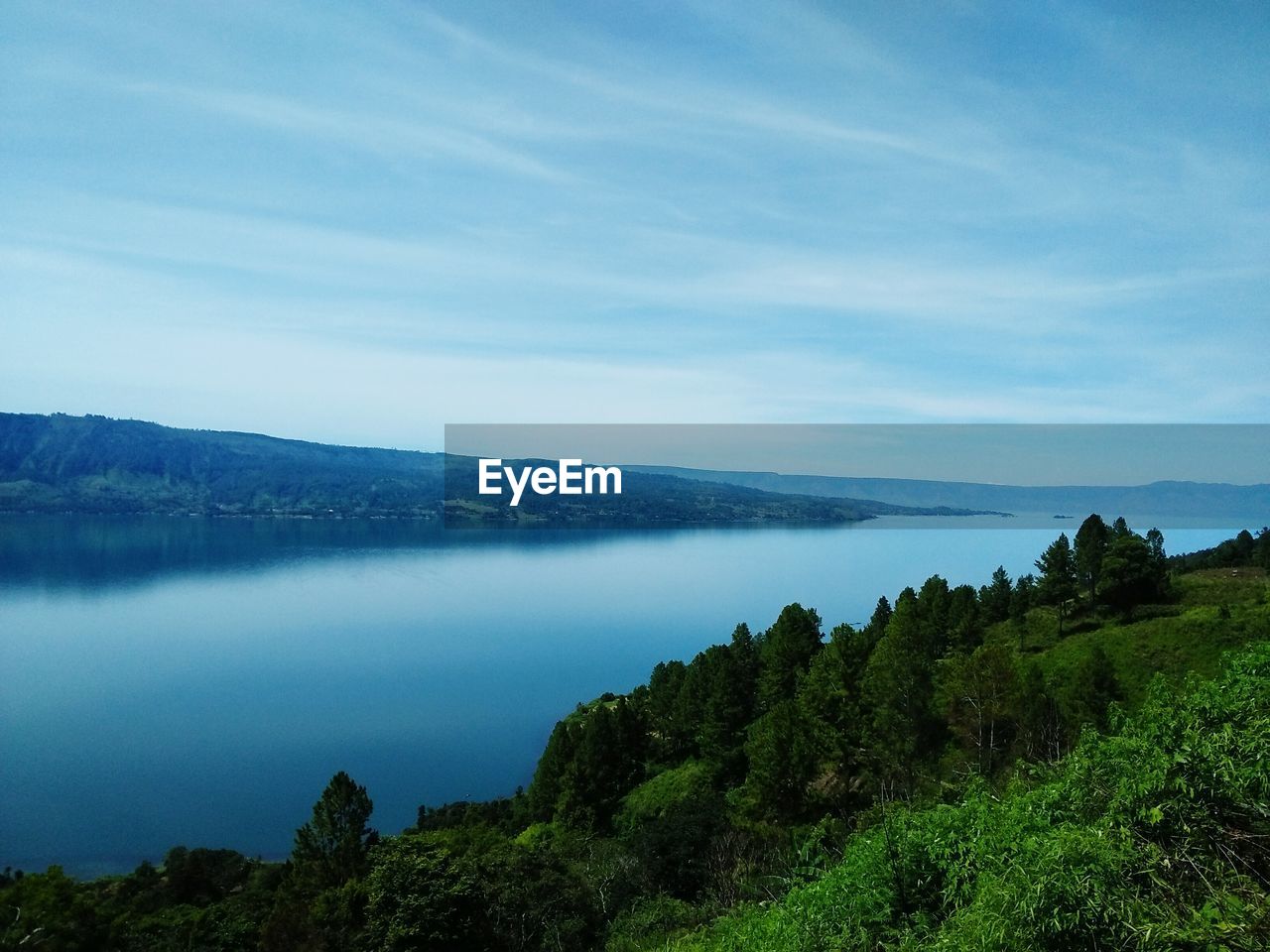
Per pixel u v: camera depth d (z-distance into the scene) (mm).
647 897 27266
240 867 57500
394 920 23656
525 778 99188
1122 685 38719
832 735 40844
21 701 137500
